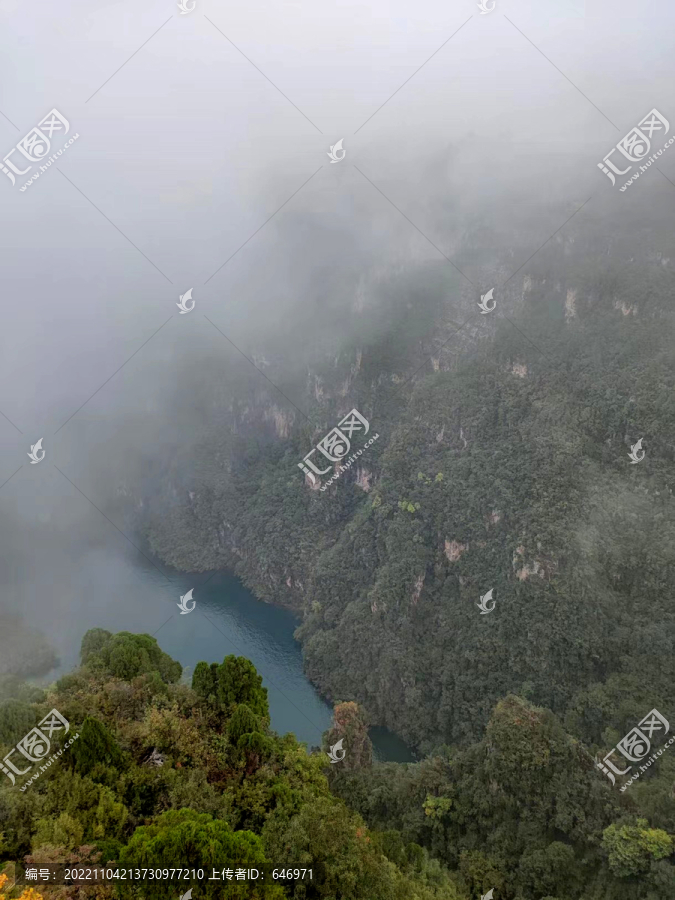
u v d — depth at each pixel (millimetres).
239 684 38312
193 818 25797
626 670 74688
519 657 85812
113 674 39469
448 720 88625
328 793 35812
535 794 50594
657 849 42156
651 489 85438
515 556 90750
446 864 48781
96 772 28500
